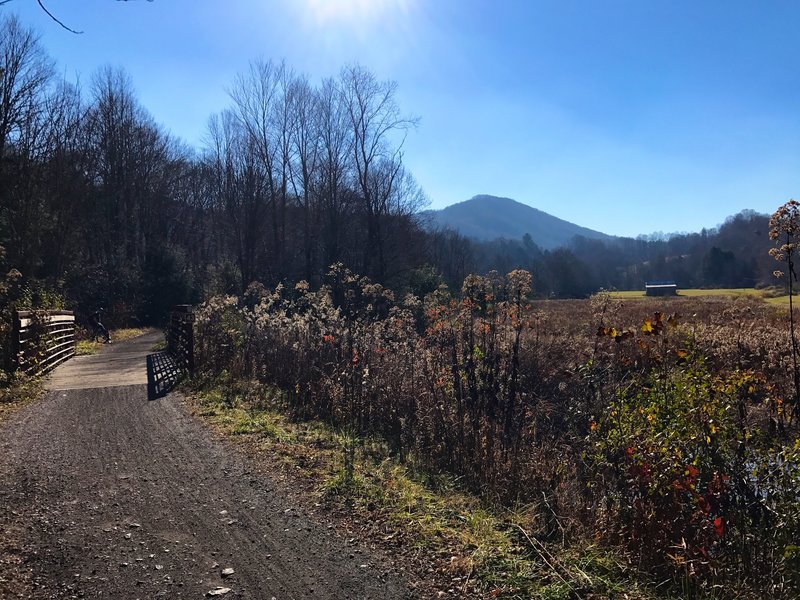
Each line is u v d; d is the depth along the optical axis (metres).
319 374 9.39
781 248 4.83
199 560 3.91
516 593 3.52
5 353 10.48
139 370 13.32
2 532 4.29
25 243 25.92
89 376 12.26
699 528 3.96
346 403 8.40
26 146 26.95
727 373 5.99
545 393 8.60
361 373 8.59
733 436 4.73
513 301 8.17
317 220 37.91
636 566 3.89
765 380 6.17
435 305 10.25
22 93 25.89
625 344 7.07
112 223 40.84
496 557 3.96
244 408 8.83
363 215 36.66
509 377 7.73
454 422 6.71
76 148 33.44
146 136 45.03
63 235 30.06
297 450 6.58
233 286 37.19
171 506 4.87
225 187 42.69
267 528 4.45
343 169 36.62
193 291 38.62
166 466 5.95
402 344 9.84
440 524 4.54
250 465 6.01
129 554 3.98
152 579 3.64
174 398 9.60
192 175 52.44
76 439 6.99
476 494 5.41
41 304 18.27
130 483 5.42
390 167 36.47
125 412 8.52
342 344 10.00
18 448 6.59
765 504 4.12
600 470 5.12
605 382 6.49
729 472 4.33
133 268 37.00
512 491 5.31
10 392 9.56
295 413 8.62
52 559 3.88
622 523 4.37
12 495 5.07
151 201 46.22
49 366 13.08
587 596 3.52
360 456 6.45
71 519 4.57
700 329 10.04
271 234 40.66
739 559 3.88
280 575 3.72
